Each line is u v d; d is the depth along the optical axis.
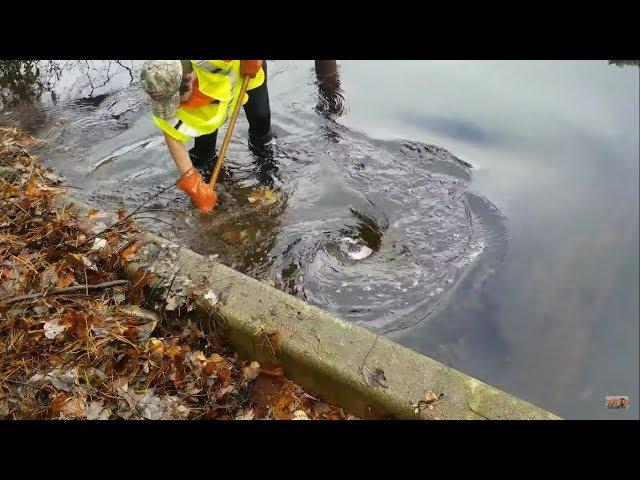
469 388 2.28
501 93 5.11
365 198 3.97
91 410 2.34
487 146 4.46
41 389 2.38
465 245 3.61
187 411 2.41
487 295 3.29
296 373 2.53
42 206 3.29
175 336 2.71
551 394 2.78
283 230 3.70
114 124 4.71
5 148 4.12
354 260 3.50
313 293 3.28
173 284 2.74
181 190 3.98
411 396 2.27
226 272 2.79
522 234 3.68
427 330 3.09
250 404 2.48
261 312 2.59
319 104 4.96
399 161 4.32
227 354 2.69
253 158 4.32
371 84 5.26
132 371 2.50
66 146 4.44
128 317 2.68
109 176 4.15
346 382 2.36
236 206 3.87
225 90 3.56
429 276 3.39
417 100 5.05
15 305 2.63
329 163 4.29
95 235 3.00
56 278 2.80
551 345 3.00
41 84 5.17
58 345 2.54
